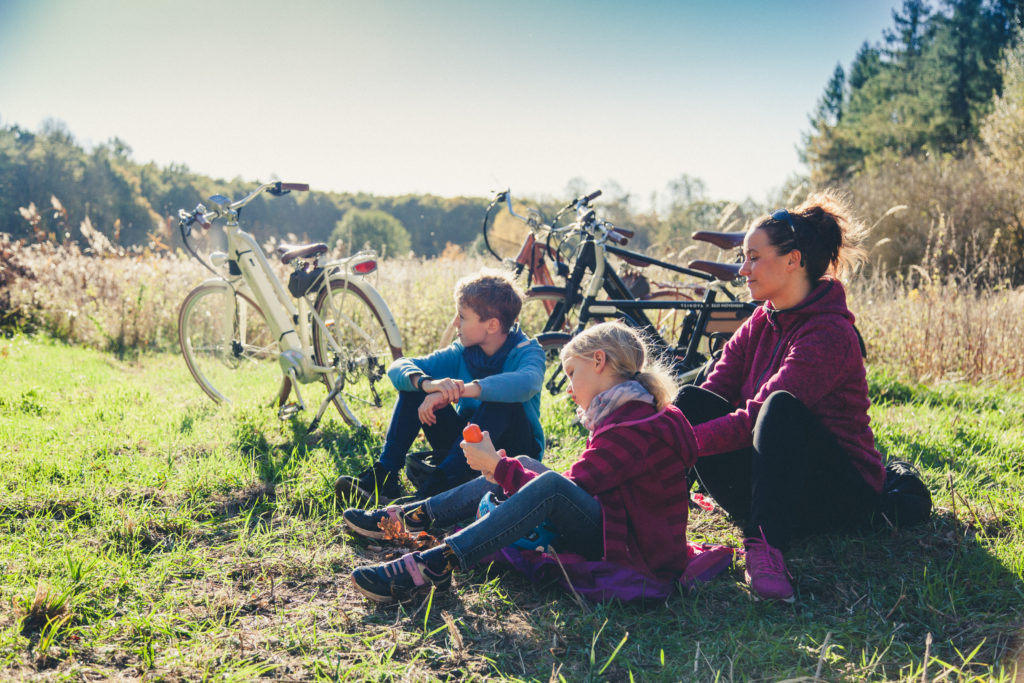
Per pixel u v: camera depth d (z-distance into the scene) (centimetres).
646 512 221
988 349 596
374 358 404
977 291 714
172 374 591
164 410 434
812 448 232
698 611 219
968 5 2695
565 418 415
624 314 473
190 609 216
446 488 275
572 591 217
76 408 430
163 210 4353
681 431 217
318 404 447
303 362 396
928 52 2806
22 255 839
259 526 274
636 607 216
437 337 788
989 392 523
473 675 187
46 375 531
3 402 431
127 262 857
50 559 239
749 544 228
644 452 213
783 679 184
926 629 210
